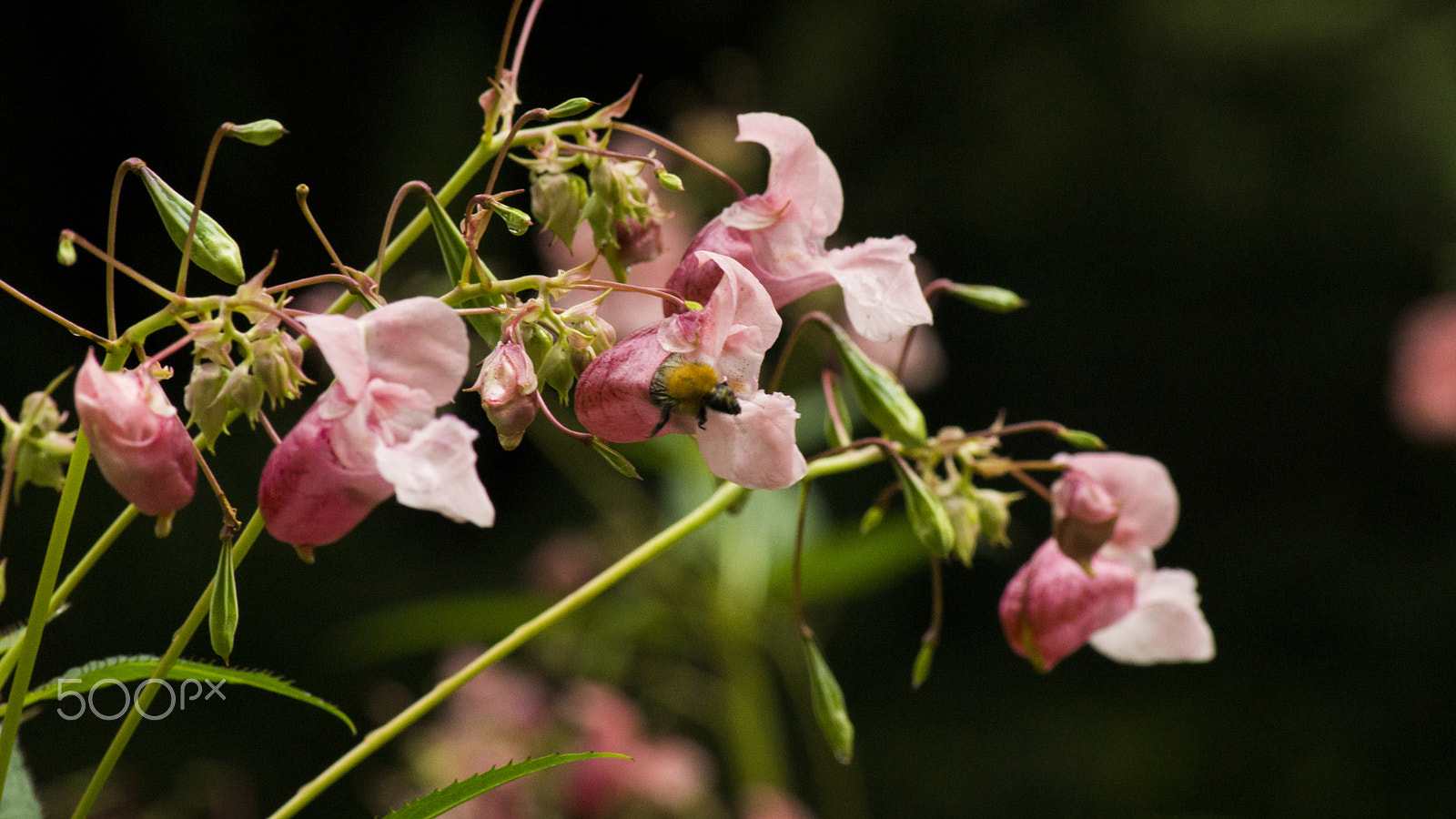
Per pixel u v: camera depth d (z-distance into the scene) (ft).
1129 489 2.71
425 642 5.00
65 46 10.31
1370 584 11.51
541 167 2.55
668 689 4.97
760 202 2.55
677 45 12.12
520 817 4.45
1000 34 11.48
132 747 8.46
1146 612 2.74
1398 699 10.95
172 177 10.60
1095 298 11.93
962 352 12.07
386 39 11.34
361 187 11.11
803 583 4.47
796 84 11.66
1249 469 12.14
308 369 3.96
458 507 2.39
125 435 2.40
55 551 2.45
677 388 2.45
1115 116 11.28
